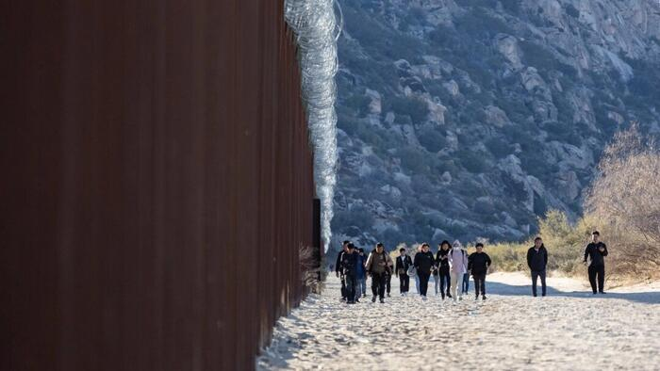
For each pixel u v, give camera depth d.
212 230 20.27
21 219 12.38
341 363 29.45
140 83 15.54
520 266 139.00
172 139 17.38
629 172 91.88
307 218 75.25
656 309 52.88
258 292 30.86
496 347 33.03
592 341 34.62
